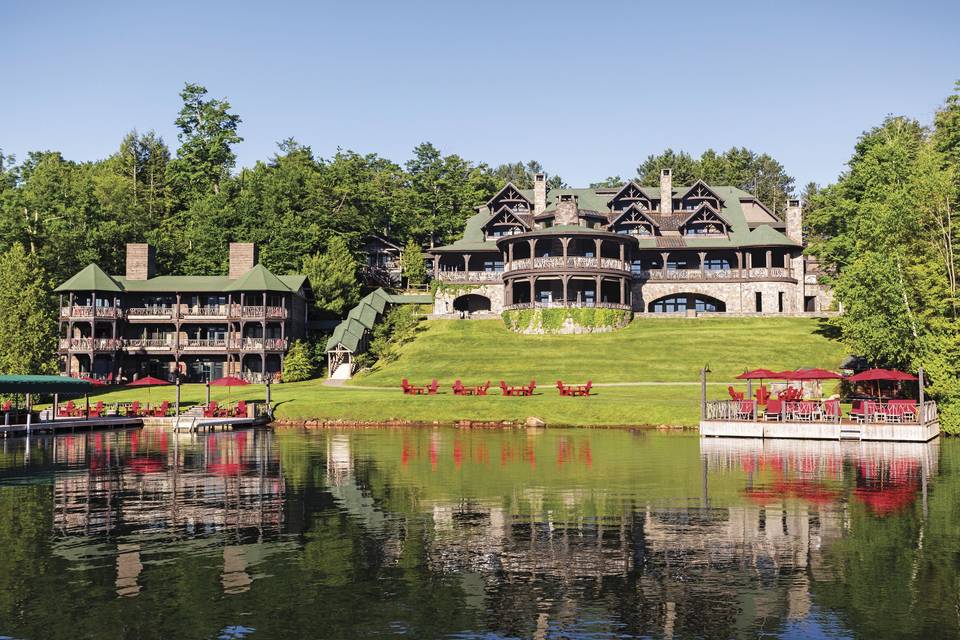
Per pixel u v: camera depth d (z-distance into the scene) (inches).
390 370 3021.7
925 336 2016.5
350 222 4379.9
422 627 538.3
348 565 683.4
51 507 951.6
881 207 2207.2
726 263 3949.3
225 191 4606.3
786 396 2017.7
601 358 2960.1
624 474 1187.3
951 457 1393.9
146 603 587.2
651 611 564.4
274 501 983.6
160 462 1392.7
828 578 636.1
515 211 4168.3
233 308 3427.7
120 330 3499.0
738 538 767.1
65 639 518.6
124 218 4293.8
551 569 668.1
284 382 3206.2
